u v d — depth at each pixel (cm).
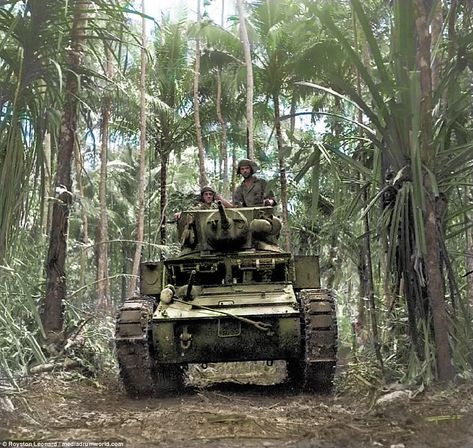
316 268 834
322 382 703
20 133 673
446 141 704
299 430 495
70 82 859
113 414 592
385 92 638
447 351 606
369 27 609
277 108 1698
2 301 689
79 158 966
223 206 814
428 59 627
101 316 984
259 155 2153
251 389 792
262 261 810
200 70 1953
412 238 647
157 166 2747
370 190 830
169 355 720
